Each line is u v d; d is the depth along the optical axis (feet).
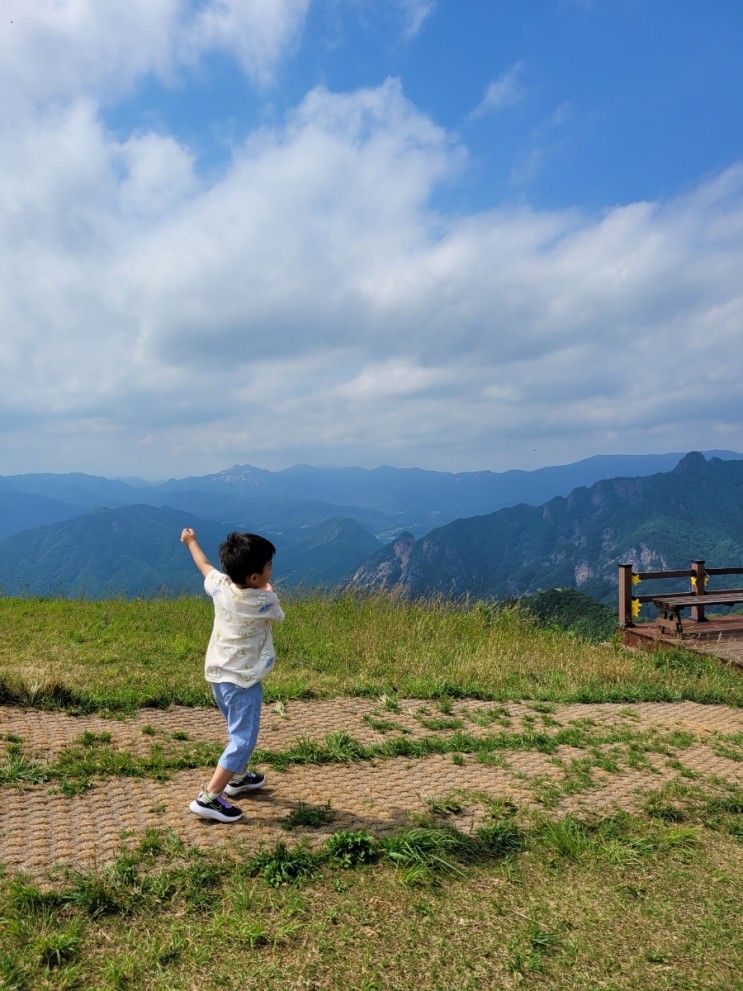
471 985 6.28
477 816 9.95
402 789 10.71
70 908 6.97
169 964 6.26
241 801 9.78
